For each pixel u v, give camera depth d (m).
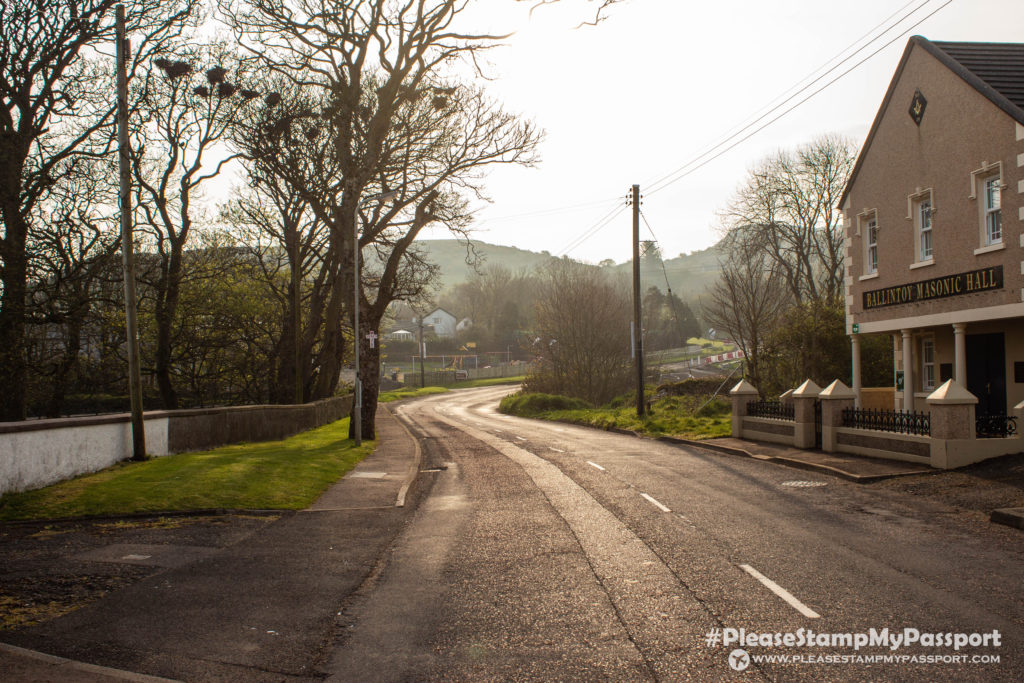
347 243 26.81
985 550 8.68
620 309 53.47
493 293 123.38
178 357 35.59
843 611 6.59
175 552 9.76
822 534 9.78
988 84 16.83
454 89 27.53
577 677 5.30
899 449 15.78
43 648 6.10
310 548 10.05
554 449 23.81
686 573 8.07
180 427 20.69
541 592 7.58
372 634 6.43
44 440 14.05
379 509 13.30
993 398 18.47
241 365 41.34
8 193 21.27
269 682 5.38
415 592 7.77
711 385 43.12
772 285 40.50
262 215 37.41
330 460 19.98
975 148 17.17
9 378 22.83
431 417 48.16
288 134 28.56
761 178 48.66
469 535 10.70
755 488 13.99
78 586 8.08
